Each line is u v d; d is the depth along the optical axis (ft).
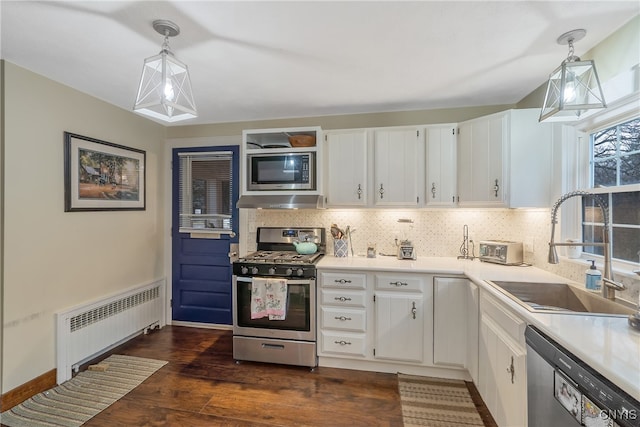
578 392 3.22
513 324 5.09
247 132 9.56
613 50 5.47
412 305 7.94
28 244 6.97
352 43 5.85
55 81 7.54
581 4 4.73
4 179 6.52
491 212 9.25
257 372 8.21
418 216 9.77
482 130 8.05
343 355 8.35
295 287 8.47
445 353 7.77
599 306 5.39
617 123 5.71
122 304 9.53
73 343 7.91
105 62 6.62
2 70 6.48
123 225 9.68
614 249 5.82
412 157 8.93
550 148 7.32
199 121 11.06
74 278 8.07
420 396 7.12
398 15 4.98
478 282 6.64
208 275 11.30
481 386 6.63
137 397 7.07
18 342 6.77
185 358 8.95
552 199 7.25
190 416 6.44
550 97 4.99
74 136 7.99
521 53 6.24
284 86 7.92
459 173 8.59
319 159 9.29
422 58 6.45
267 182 9.45
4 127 6.51
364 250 10.11
